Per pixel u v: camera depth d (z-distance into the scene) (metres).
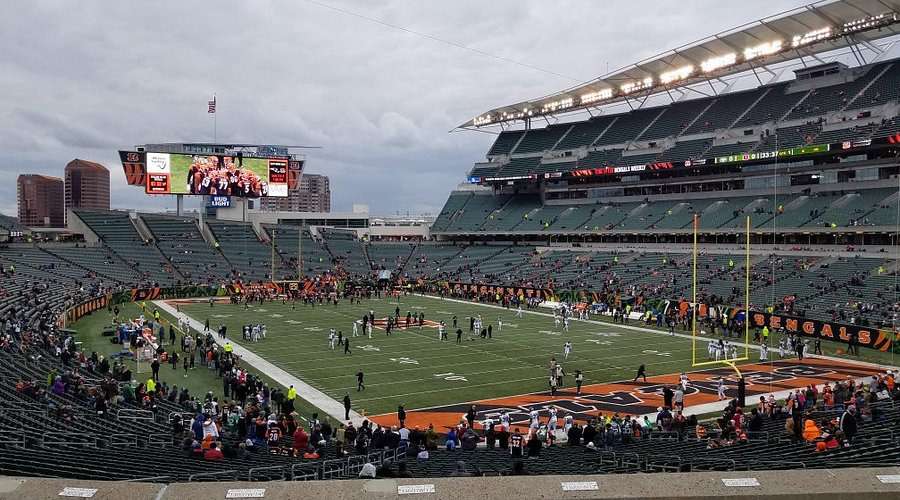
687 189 76.81
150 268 74.44
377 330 48.50
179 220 88.00
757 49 62.31
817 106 65.81
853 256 55.69
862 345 39.81
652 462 13.62
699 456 14.52
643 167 75.00
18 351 28.56
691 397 30.03
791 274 55.12
